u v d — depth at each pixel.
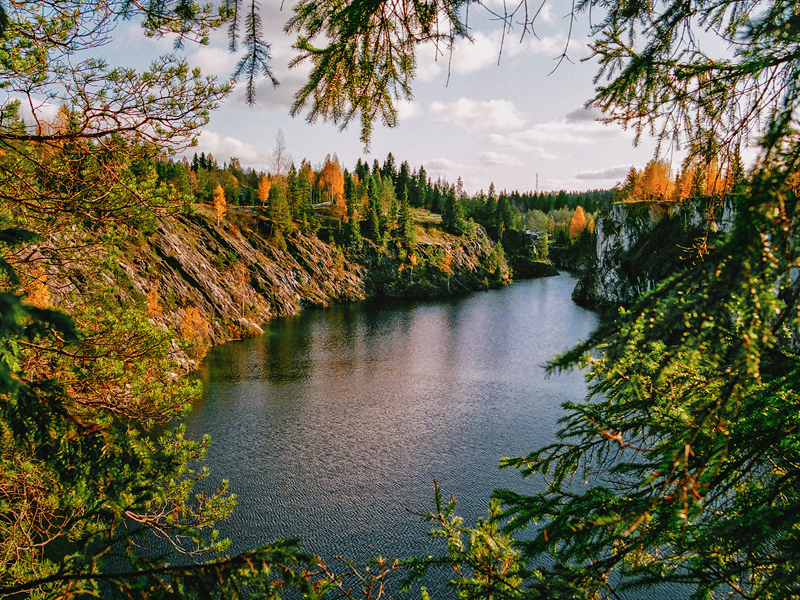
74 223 6.41
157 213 6.90
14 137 4.92
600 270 71.06
